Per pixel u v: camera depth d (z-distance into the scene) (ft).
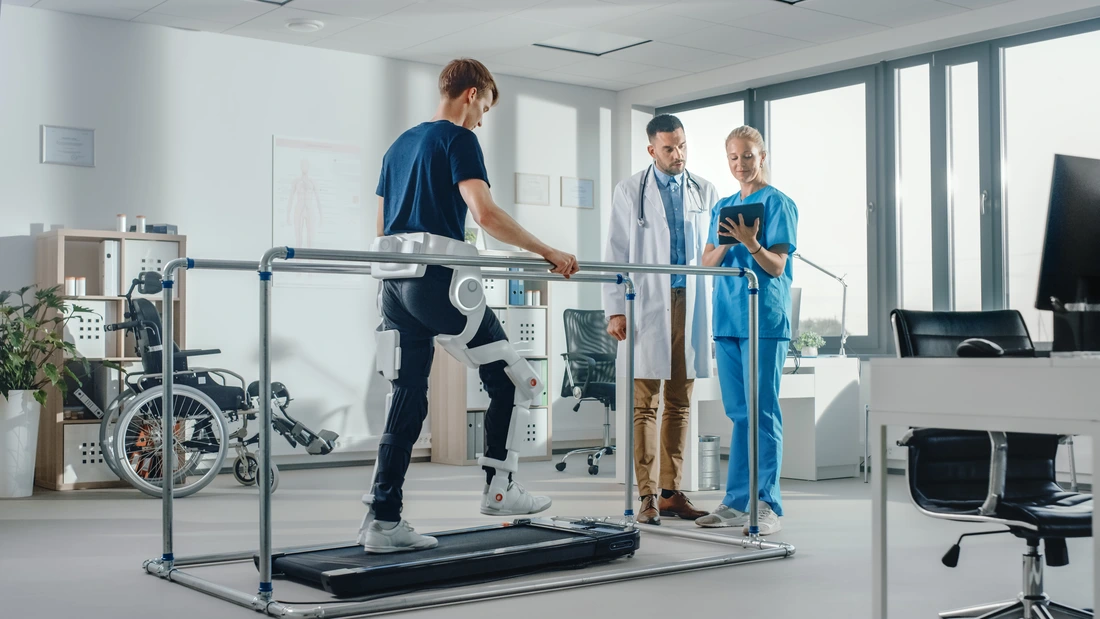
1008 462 8.09
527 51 22.39
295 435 18.65
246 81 20.86
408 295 9.63
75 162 18.97
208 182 20.36
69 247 18.72
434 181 9.72
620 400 18.26
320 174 21.67
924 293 21.15
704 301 13.70
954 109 20.71
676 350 13.52
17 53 18.48
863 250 22.09
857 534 12.79
